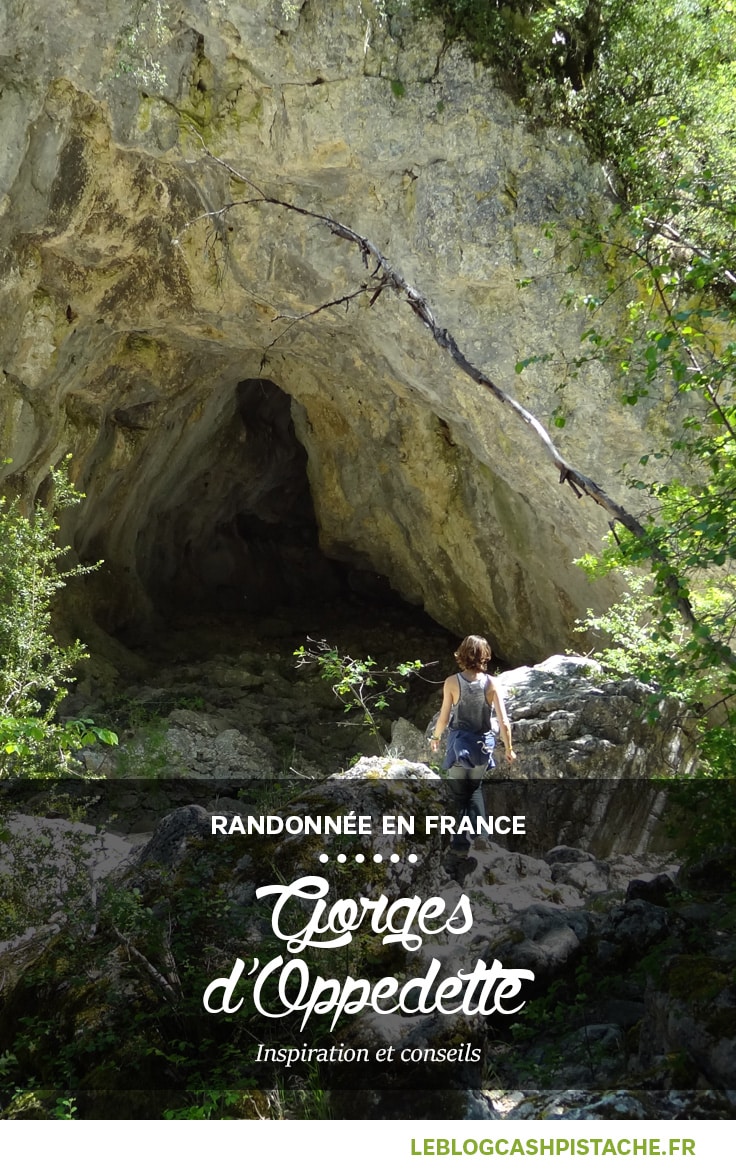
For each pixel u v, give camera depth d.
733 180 8.49
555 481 11.08
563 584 13.30
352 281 10.83
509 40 9.62
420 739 12.26
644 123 9.53
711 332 8.83
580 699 8.52
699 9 9.52
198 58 9.81
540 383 10.30
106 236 11.09
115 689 13.81
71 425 13.52
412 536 15.34
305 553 19.70
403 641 17.70
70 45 9.46
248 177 10.44
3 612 8.62
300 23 9.34
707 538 4.77
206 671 15.10
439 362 11.00
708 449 5.27
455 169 9.87
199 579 18.59
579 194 9.70
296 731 14.14
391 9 9.43
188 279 11.72
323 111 9.70
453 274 10.10
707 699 8.88
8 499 12.66
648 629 8.92
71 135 10.23
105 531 15.59
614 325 9.86
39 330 11.61
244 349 14.22
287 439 18.48
